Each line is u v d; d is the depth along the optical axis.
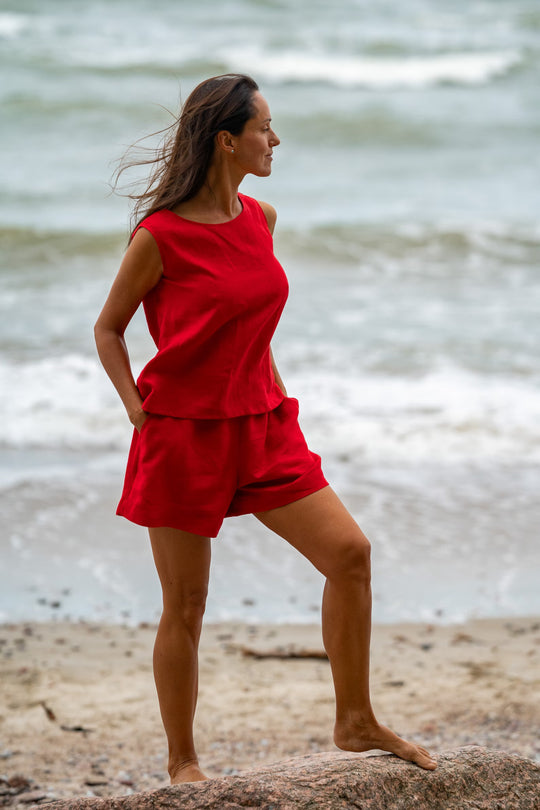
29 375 18.14
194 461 4.72
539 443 15.80
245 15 61.25
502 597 11.10
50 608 10.66
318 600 11.05
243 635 10.20
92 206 31.83
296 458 4.85
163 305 4.76
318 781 4.54
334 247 28.41
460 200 34.25
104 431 16.00
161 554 4.93
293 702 8.88
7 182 33.84
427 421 16.48
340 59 53.22
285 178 37.06
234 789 4.45
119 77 46.75
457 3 72.19
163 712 5.08
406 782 4.63
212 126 4.66
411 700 8.83
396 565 11.80
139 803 4.43
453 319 22.39
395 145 42.28
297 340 20.48
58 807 4.47
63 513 13.03
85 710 8.61
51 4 60.19
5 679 9.07
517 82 52.41
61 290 24.25
